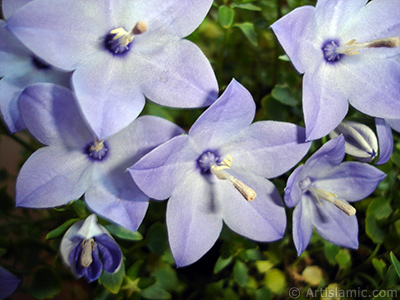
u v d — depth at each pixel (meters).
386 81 0.09
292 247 0.12
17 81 0.08
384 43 0.08
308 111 0.08
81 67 0.08
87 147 0.08
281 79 0.13
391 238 0.11
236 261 0.11
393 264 0.10
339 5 0.08
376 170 0.09
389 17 0.09
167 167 0.08
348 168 0.09
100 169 0.08
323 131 0.08
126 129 0.08
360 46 0.08
